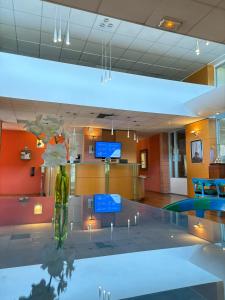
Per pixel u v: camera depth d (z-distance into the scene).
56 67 6.18
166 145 11.13
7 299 0.60
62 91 6.16
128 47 6.71
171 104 7.32
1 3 4.89
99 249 1.00
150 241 1.11
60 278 0.73
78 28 5.75
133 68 8.14
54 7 4.96
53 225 1.45
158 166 11.28
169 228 1.35
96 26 5.67
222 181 5.51
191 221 1.54
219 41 3.13
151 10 2.58
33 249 0.99
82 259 0.89
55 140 1.81
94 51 6.99
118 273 0.78
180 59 7.44
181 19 2.71
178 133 10.49
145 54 7.13
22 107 6.61
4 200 2.58
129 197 7.89
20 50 6.99
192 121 8.45
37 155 10.25
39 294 0.63
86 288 0.67
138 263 0.87
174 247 1.03
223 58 7.33
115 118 8.05
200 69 8.14
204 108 6.96
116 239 1.14
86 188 7.43
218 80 7.76
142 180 8.38
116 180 7.81
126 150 10.53
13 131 10.12
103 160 8.89
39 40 6.41
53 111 7.08
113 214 1.80
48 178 7.71
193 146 8.62
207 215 4.79
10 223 1.50
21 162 10.03
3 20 5.50
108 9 2.58
